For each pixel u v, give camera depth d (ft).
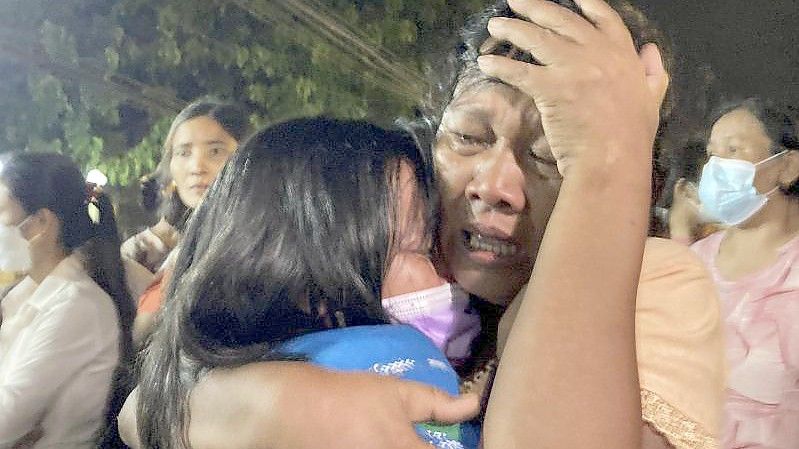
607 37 2.56
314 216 3.07
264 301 3.02
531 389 2.22
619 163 2.40
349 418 2.53
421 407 2.61
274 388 2.65
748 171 6.01
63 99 12.80
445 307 3.43
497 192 3.28
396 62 11.28
